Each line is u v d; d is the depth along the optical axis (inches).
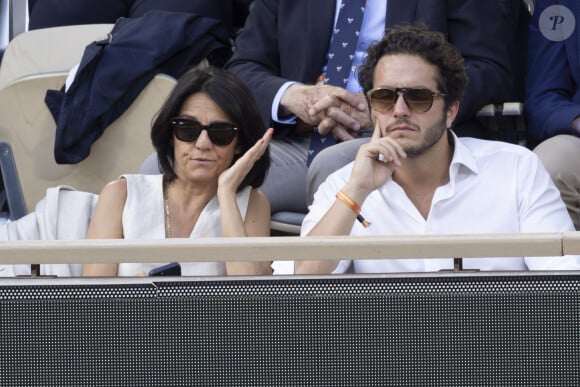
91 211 514.0
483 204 468.4
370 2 616.7
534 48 653.3
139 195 492.4
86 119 612.7
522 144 639.1
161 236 487.2
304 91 603.2
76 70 616.4
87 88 616.4
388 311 284.7
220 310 285.3
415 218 469.4
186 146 486.0
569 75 644.1
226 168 493.0
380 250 288.7
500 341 283.6
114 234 489.1
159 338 285.4
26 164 627.5
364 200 460.8
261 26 657.0
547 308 282.7
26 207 633.0
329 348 285.0
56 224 506.9
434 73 462.3
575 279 282.0
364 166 450.6
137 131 622.2
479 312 283.9
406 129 461.7
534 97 637.3
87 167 625.3
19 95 619.5
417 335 284.5
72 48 657.6
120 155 623.5
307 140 619.2
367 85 481.1
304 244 288.8
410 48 464.8
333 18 624.1
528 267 453.4
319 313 285.0
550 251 286.0
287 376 285.7
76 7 713.6
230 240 289.9
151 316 285.6
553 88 639.1
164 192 498.0
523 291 283.1
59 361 285.1
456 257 287.7
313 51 625.9
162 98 620.7
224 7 705.6
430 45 463.5
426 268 459.8
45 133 622.2
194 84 488.1
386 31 562.9
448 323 284.2
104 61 619.8
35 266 302.4
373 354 285.3
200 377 285.6
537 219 464.1
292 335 285.3
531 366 282.7
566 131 607.5
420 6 611.5
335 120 591.5
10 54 668.7
